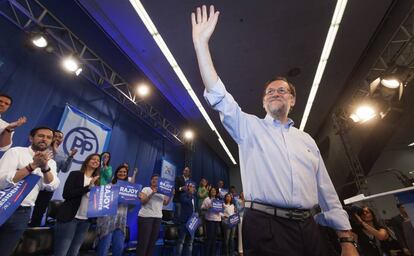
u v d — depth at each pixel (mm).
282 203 971
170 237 5012
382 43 5148
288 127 1250
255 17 4961
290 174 1031
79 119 4309
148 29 5160
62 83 4148
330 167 9398
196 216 4895
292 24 5137
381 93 4723
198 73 6520
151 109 6754
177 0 4551
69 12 4332
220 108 1159
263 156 1087
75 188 2539
